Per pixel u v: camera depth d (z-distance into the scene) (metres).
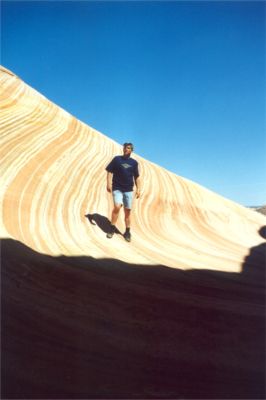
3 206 6.19
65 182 8.42
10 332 3.06
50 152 9.20
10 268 4.16
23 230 5.78
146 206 9.48
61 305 3.70
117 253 6.02
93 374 2.75
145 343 3.29
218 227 10.45
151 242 7.45
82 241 6.22
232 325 3.88
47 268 4.54
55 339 3.12
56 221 6.79
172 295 4.50
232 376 2.97
